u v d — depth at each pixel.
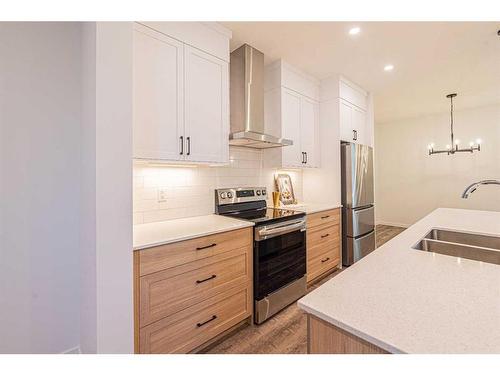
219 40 2.09
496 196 4.58
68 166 1.65
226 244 1.82
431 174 5.30
